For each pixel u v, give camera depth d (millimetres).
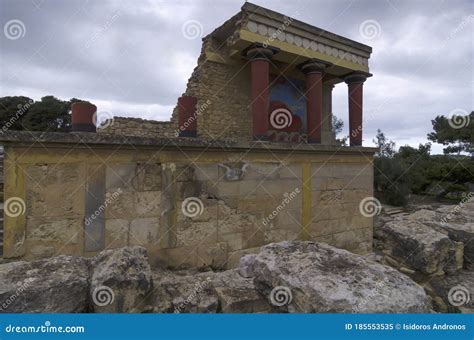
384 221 11320
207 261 6387
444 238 4973
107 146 5375
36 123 22516
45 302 2699
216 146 6395
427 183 25359
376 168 21719
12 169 4727
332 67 10695
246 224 6977
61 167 5055
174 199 6012
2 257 4828
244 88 11391
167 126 11680
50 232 4980
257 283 3379
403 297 2621
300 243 3736
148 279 3123
